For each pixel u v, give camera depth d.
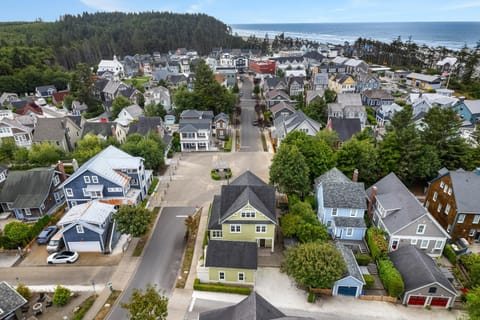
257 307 22.00
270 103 98.25
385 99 99.44
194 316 28.69
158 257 36.75
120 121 82.25
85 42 196.50
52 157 60.22
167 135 72.19
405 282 30.64
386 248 35.22
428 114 56.09
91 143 62.06
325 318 28.80
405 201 39.12
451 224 39.72
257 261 32.66
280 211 45.75
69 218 37.50
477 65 138.38
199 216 44.59
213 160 64.75
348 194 40.34
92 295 31.09
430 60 167.88
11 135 69.62
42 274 34.16
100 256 37.03
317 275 28.89
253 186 39.28
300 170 44.78
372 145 53.06
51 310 29.42
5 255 37.22
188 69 182.12
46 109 95.44
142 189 49.56
